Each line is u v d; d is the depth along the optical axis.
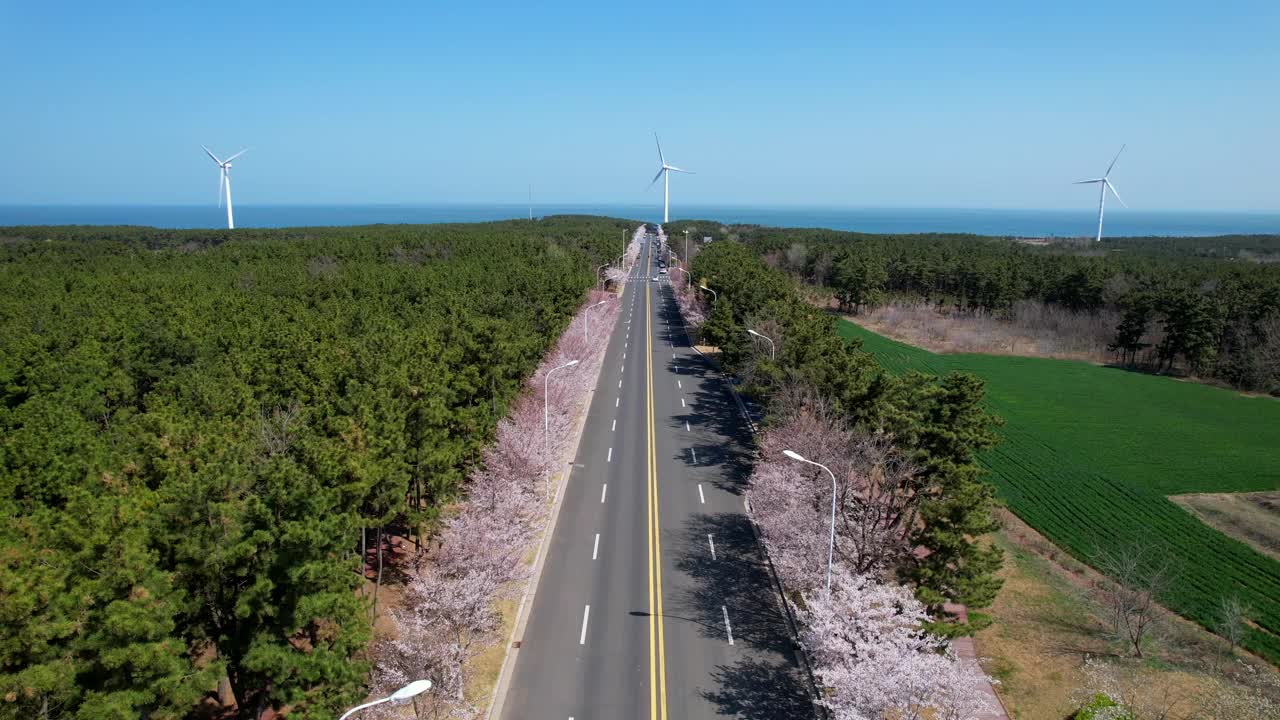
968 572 30.34
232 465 24.86
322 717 22.16
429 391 35.94
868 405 42.22
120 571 19.64
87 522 21.45
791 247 162.88
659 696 28.42
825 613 27.75
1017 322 112.44
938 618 32.19
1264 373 80.25
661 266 178.88
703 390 72.56
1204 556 40.88
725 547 40.41
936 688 24.81
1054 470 54.34
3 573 17.58
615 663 30.36
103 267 97.38
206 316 60.09
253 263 104.00
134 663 19.30
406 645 25.44
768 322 64.44
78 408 40.31
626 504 45.72
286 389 43.34
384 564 38.06
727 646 31.66
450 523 33.59
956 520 30.48
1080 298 112.81
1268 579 38.28
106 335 50.94
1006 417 68.88
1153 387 82.19
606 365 82.38
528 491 40.62
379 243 128.62
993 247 179.50
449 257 120.00
